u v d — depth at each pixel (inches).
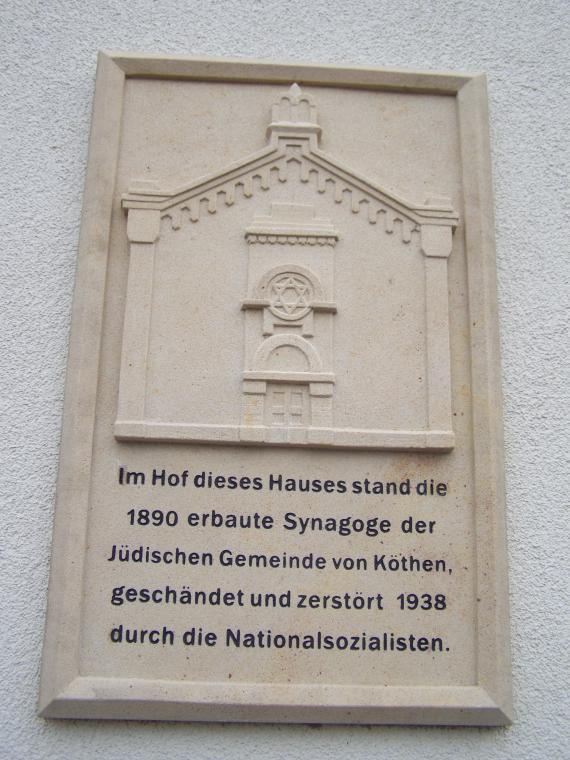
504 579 62.5
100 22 73.8
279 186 68.7
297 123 70.0
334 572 62.1
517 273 70.4
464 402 65.8
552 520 65.4
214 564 61.7
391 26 75.6
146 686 58.7
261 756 59.8
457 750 60.7
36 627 61.5
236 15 74.8
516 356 68.6
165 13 74.4
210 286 66.4
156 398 64.0
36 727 59.6
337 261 67.6
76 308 65.5
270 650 60.4
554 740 61.2
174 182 69.7
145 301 65.5
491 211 69.7
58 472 63.1
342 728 60.6
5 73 71.8
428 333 66.2
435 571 62.5
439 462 64.5
